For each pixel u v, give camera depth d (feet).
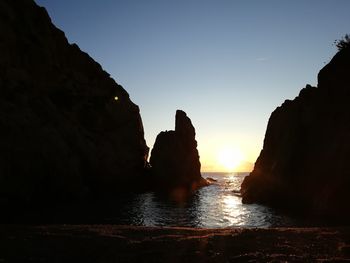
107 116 242.99
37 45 204.74
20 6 206.49
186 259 41.75
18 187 137.08
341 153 117.19
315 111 151.33
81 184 176.14
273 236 53.26
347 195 107.76
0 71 166.40
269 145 195.42
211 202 173.27
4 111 147.33
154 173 281.33
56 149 163.63
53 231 56.54
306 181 142.41
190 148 309.01
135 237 53.88
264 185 176.24
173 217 119.44
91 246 47.32
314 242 49.42
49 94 207.51
